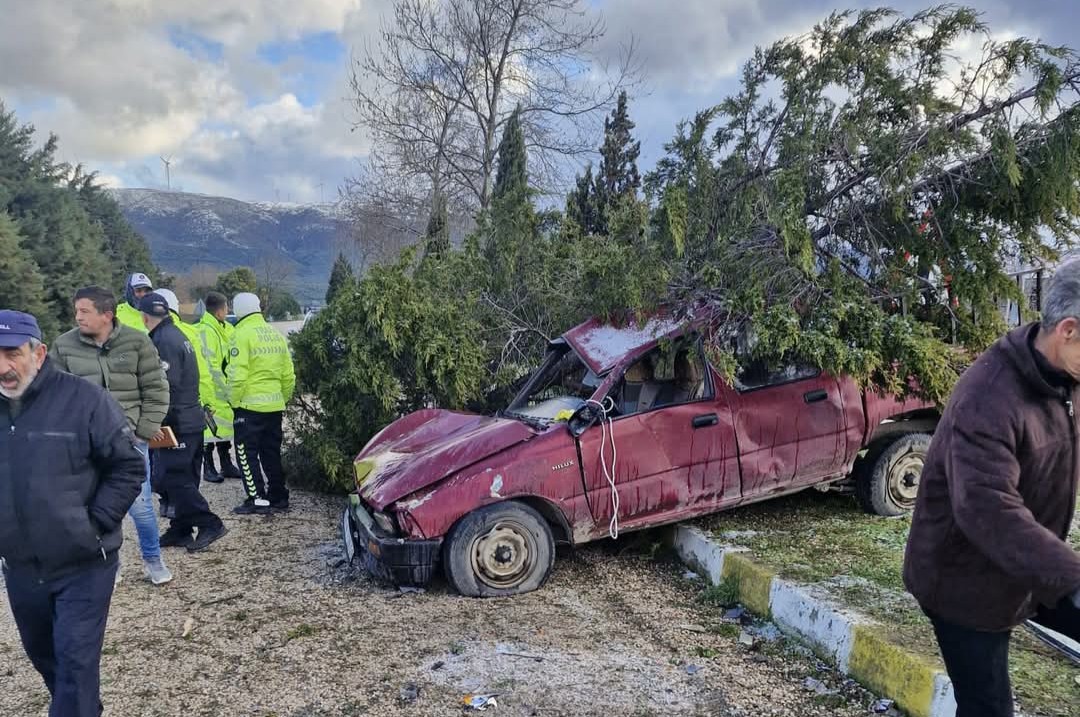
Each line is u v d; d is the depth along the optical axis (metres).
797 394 5.10
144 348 4.71
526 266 7.68
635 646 3.91
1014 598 2.08
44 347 2.74
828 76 5.49
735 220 5.77
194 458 5.68
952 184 5.18
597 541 5.62
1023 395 1.97
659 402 5.12
